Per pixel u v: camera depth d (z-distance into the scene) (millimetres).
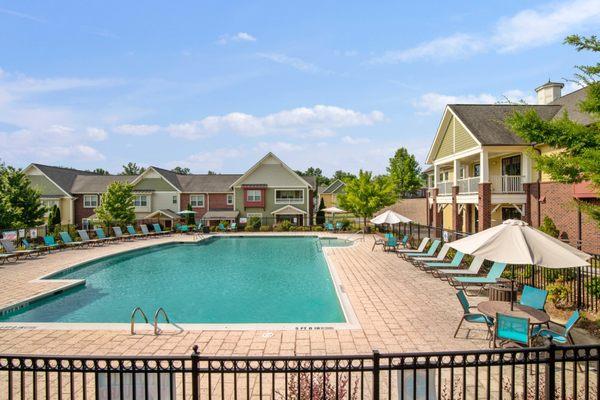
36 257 19516
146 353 6918
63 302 12422
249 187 40062
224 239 31516
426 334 7770
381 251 20906
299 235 32219
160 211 39281
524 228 6863
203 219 39281
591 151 6598
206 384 5719
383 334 7773
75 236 27859
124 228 32438
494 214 24359
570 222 17297
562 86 25391
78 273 17281
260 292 13695
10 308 10766
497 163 24406
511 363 4055
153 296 13219
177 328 8172
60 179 41406
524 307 7426
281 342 7352
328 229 35219
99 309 11648
